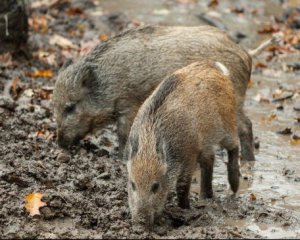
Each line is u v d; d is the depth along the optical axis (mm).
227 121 11430
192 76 11078
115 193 11406
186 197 10961
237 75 13227
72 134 13500
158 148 10188
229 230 10156
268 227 10531
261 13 21688
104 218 10445
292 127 14875
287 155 13609
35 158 12680
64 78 13398
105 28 20438
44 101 15453
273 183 12367
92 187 11562
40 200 10789
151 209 10070
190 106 10703
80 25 20438
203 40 13289
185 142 10578
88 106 13414
